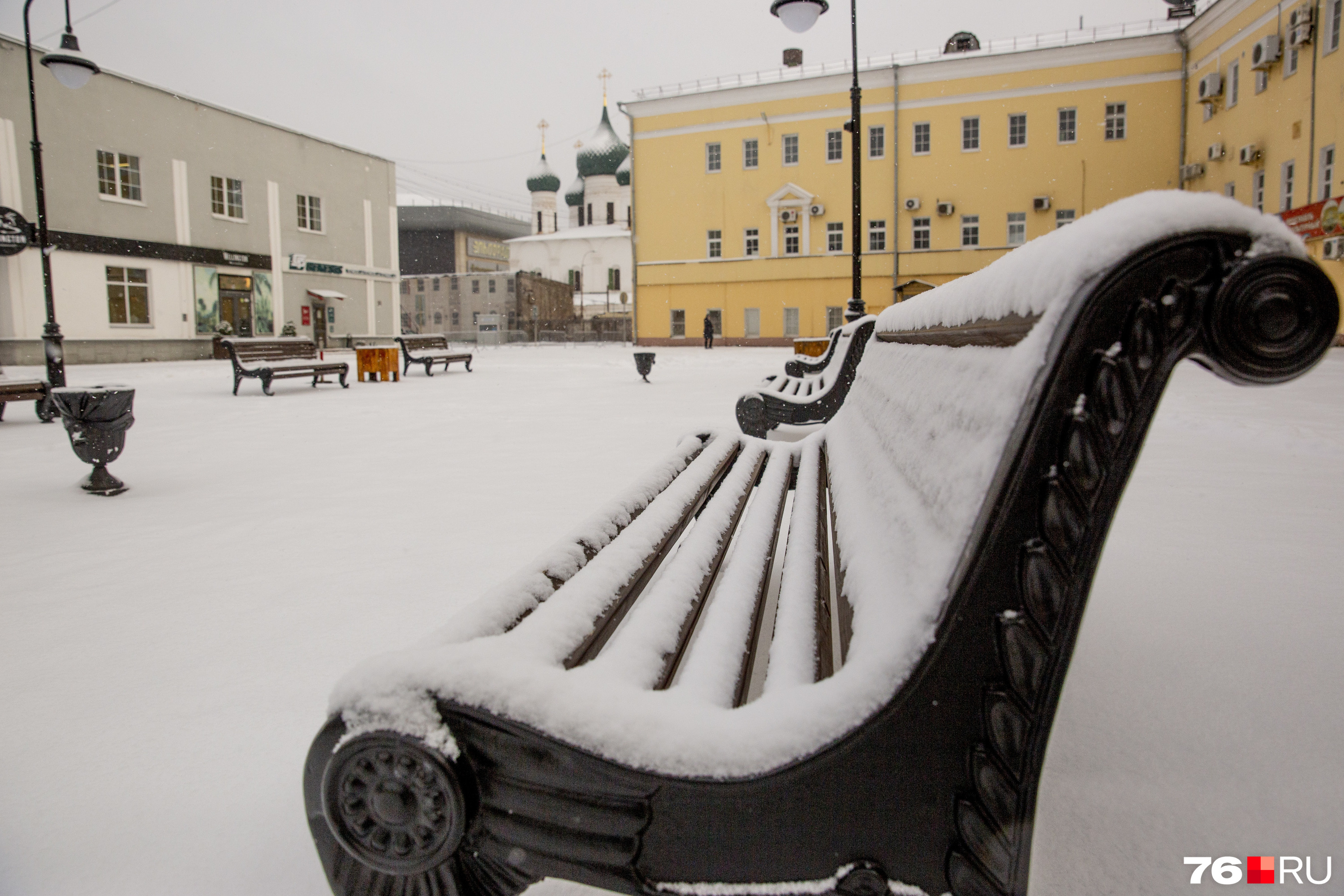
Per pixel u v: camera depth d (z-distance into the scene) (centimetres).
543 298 6400
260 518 423
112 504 463
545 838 101
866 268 3262
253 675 223
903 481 134
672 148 3484
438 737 100
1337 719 178
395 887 106
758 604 149
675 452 279
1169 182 2903
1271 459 538
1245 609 250
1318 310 80
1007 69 3030
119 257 2480
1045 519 87
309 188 3170
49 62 1173
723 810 96
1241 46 2464
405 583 303
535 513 422
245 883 140
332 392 1327
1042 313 87
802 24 1268
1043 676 90
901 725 94
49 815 161
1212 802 149
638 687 106
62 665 232
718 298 3497
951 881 95
